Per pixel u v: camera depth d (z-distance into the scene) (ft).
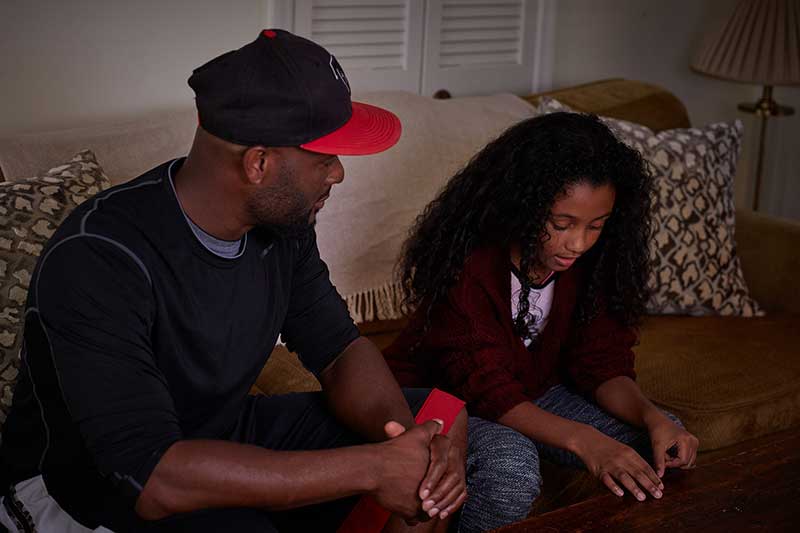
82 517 4.14
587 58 10.12
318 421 4.96
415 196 6.91
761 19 9.68
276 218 4.17
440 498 4.18
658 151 7.52
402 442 4.12
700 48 10.30
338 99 4.08
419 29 8.60
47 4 6.68
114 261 3.87
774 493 4.51
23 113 6.79
